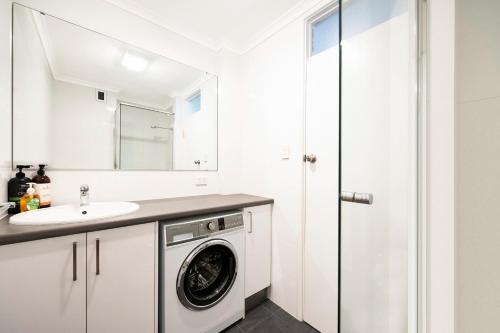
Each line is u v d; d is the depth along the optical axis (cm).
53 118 130
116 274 100
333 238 139
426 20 55
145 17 162
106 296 98
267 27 177
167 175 176
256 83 194
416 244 56
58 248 87
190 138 189
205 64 197
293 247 159
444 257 49
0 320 77
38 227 85
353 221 69
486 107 44
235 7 156
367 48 70
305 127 155
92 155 144
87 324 93
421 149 56
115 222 98
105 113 149
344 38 65
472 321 45
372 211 70
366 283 71
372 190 69
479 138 45
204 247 128
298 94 156
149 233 111
